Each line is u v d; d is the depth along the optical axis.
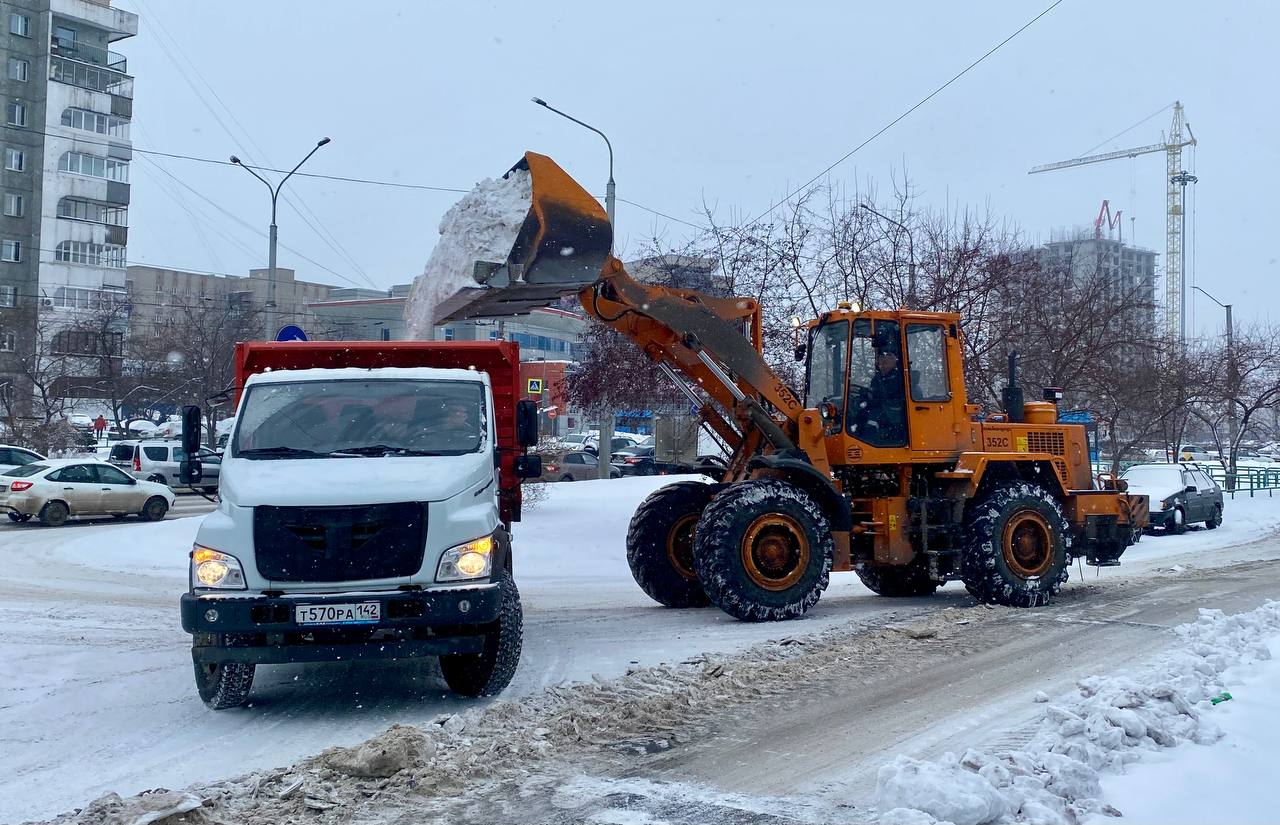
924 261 20.23
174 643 9.75
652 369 19.25
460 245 9.55
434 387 8.27
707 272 19.78
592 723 6.49
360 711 7.13
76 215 65.25
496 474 8.14
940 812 4.52
